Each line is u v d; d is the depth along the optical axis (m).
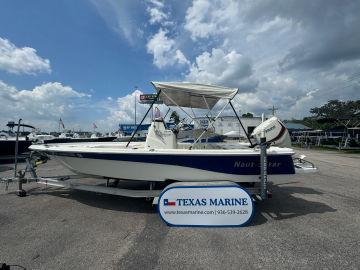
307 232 3.29
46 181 4.97
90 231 3.30
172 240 3.04
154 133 4.61
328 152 19.02
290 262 2.53
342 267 2.43
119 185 5.60
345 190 5.67
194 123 5.21
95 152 4.27
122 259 2.58
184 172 4.14
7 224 3.53
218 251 2.76
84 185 4.59
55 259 2.57
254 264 2.49
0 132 13.41
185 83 4.51
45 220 3.70
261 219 3.79
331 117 24.33
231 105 4.64
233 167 4.10
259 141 4.20
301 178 7.21
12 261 2.53
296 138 34.66
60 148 4.70
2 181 5.02
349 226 3.49
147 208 4.30
